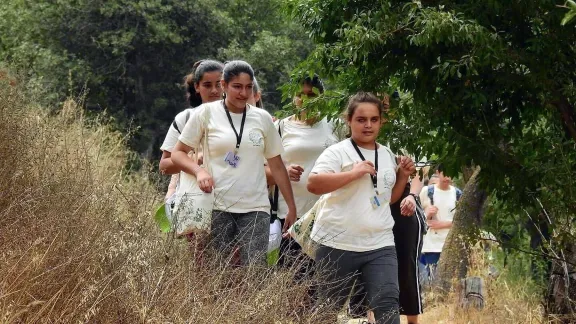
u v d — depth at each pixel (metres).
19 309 5.97
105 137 13.13
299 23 8.68
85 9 32.03
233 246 7.87
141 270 6.61
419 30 7.67
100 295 6.02
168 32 31.98
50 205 7.15
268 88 32.97
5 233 6.58
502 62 7.79
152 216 7.52
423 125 8.27
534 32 8.04
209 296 6.61
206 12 33.25
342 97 8.63
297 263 8.00
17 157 8.14
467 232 9.32
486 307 10.68
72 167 8.59
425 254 13.38
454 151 8.36
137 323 6.22
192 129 8.10
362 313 7.73
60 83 30.11
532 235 9.23
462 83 8.00
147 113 32.66
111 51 32.31
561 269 8.62
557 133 8.52
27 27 31.86
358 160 7.73
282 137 9.23
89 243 6.61
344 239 7.66
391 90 8.49
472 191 12.25
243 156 8.07
